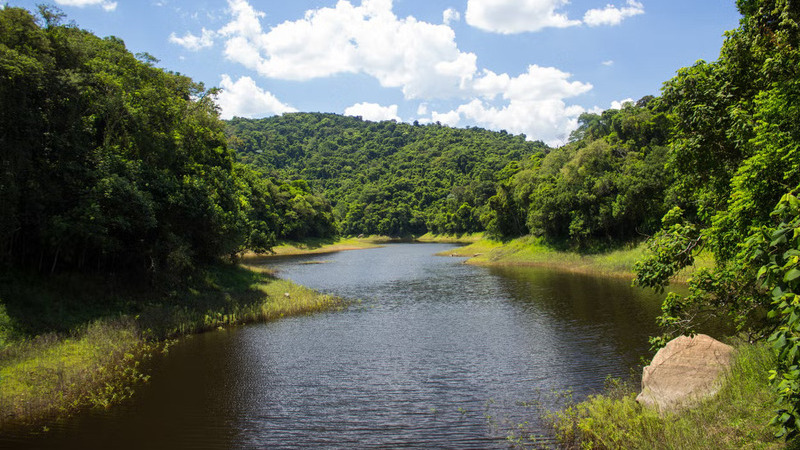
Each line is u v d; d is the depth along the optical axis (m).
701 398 10.00
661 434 9.12
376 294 35.38
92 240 21.16
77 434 11.59
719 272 10.30
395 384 15.20
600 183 50.28
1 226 18.27
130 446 10.98
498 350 18.95
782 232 4.75
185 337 21.50
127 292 24.09
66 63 22.25
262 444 11.12
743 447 7.20
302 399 13.98
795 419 5.11
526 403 13.31
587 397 13.50
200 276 30.67
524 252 58.97
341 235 154.62
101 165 23.00
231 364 17.42
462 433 11.55
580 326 22.41
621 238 49.91
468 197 130.12
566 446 10.50
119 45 29.77
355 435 11.57
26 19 20.19
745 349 10.98
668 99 12.05
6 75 17.91
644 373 12.05
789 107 8.55
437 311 27.88
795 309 4.38
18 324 17.20
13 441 11.15
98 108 23.80
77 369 15.37
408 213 152.12
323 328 23.45
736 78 11.12
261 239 45.12
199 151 36.69
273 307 27.28
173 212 27.20
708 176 11.77
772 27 10.34
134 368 16.77
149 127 27.47
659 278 10.55
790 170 7.98
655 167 45.88
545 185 61.00
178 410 13.14
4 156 18.56
